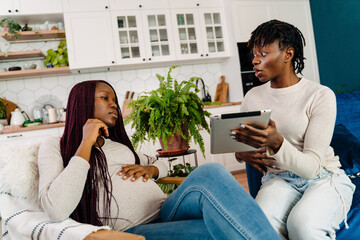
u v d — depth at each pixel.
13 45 3.67
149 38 3.71
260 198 1.23
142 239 0.74
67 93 3.78
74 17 3.49
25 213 1.04
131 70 3.97
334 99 1.21
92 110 1.21
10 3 3.33
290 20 3.96
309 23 4.05
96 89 1.26
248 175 1.52
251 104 1.44
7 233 1.06
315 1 3.95
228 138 1.08
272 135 1.02
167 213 1.15
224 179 0.95
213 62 4.25
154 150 3.35
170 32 3.79
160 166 1.47
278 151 1.06
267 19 3.86
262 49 1.25
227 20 3.93
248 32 3.80
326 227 1.03
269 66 1.26
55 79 3.76
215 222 0.89
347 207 1.17
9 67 3.54
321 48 3.98
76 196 0.96
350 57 3.52
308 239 0.99
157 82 4.04
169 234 0.98
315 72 4.07
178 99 1.51
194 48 3.88
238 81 3.80
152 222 1.21
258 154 1.28
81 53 3.51
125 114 3.63
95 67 3.57
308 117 1.24
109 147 1.29
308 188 1.19
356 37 3.39
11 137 3.14
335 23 3.67
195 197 0.99
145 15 3.70
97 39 3.55
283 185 1.25
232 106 3.68
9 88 3.64
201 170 1.02
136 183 1.21
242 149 1.16
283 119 1.28
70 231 0.85
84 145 1.04
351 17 3.43
